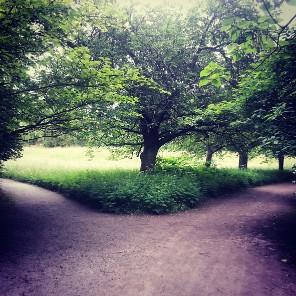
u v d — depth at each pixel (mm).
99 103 10617
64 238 8445
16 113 9906
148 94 15688
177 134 17812
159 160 18969
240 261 6574
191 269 6137
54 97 10195
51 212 11945
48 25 7523
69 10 7191
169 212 12016
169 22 16016
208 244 7832
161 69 16422
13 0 6137
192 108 16156
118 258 6828
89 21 9539
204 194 15469
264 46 4551
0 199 14148
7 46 7141
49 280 5656
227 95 15883
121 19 10320
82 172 18828
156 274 5895
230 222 10398
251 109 10391
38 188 19078
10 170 25234
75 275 5887
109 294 5078
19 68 8758
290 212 12219
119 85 10242
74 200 14828
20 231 9109
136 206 12180
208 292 5105
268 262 6516
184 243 7926
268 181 24469
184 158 19656
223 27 4219
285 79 8516
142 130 17688
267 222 10406
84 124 11195
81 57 9328
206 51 16938
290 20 3770
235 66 15500
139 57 16250
